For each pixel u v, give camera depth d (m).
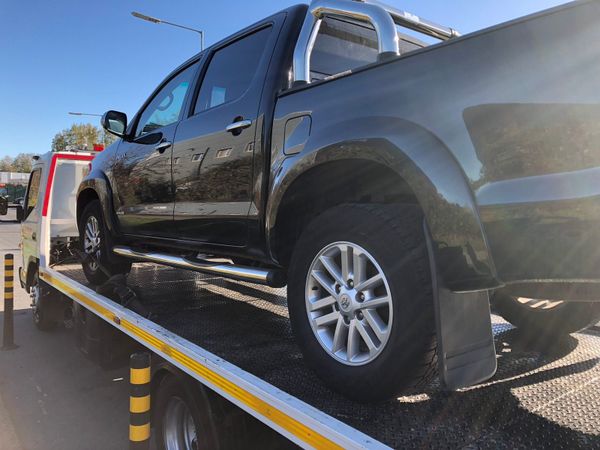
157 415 2.88
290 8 2.90
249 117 2.76
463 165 1.69
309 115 2.34
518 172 1.58
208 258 3.52
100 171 4.52
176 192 3.38
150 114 4.08
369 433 1.71
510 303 2.77
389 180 2.30
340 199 2.49
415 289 1.81
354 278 2.02
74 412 4.07
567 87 1.48
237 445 2.34
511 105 1.58
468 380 1.72
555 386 2.14
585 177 1.45
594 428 1.76
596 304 2.57
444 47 1.80
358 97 2.10
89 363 5.24
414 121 1.84
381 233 1.93
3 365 5.18
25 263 6.77
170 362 2.67
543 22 1.55
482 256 1.65
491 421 1.80
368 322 1.97
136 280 4.86
